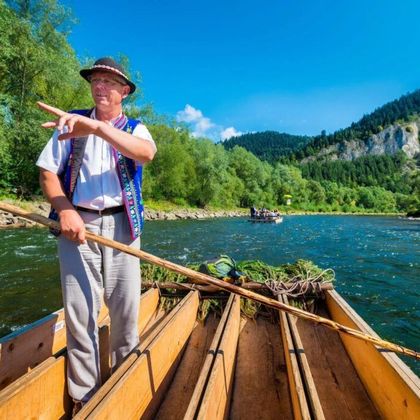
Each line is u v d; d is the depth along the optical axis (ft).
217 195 146.41
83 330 6.08
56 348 8.71
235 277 12.87
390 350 6.70
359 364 8.11
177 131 146.82
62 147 6.01
